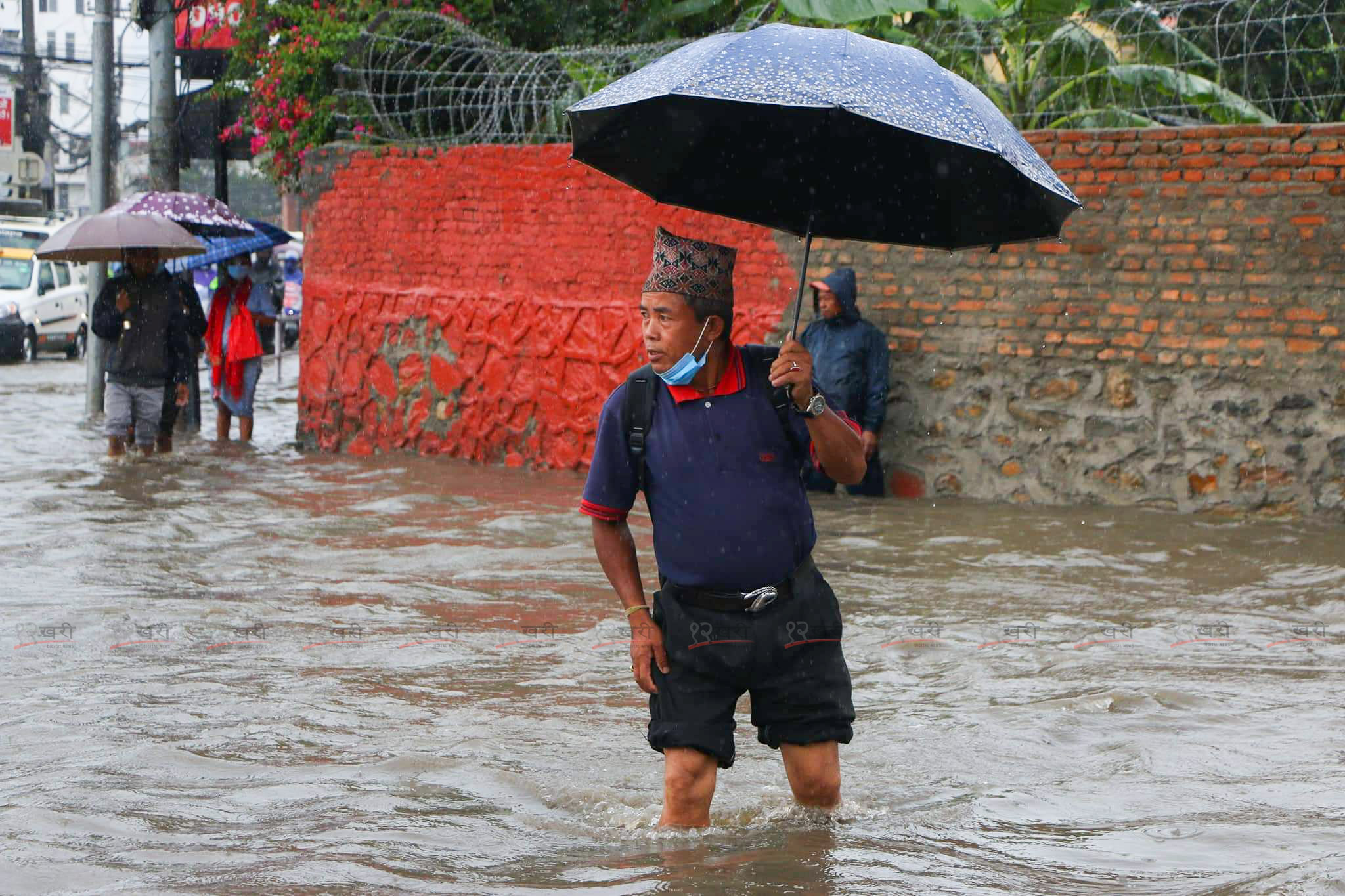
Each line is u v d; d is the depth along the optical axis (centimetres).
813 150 493
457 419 1661
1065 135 1305
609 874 404
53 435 1856
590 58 1650
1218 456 1262
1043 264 1323
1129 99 1598
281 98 1856
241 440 1848
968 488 1359
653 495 473
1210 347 1262
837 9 1505
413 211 1689
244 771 545
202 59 2261
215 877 397
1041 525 1198
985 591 942
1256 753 578
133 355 1617
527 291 1605
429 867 412
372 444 1731
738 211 521
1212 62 1408
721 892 382
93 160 2053
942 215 501
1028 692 698
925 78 449
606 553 484
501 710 657
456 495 1371
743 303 1458
